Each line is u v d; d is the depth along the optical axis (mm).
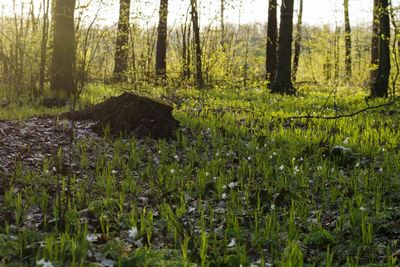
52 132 10898
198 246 5391
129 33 22141
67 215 6062
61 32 16672
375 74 20641
